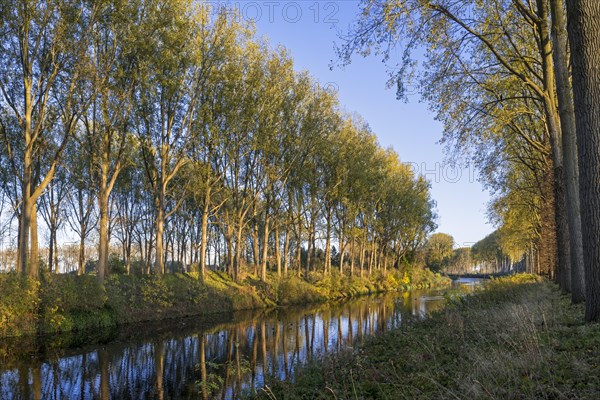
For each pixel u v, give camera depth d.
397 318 23.78
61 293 20.56
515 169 30.41
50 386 12.05
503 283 24.23
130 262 43.31
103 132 25.94
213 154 33.28
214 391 11.36
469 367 6.54
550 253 33.25
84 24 22.36
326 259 50.72
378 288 56.84
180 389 11.77
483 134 18.67
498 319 10.05
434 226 75.31
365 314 28.64
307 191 45.50
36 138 22.95
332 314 29.05
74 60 21.95
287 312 30.53
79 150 34.31
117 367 14.20
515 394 5.27
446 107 16.31
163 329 22.23
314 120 36.41
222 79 29.62
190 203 46.09
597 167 8.54
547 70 15.88
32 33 21.95
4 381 12.47
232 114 30.42
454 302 18.75
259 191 37.03
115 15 22.78
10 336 18.06
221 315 28.52
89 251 55.94
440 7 12.94
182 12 26.06
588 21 8.57
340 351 11.60
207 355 16.08
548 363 6.18
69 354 15.92
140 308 25.20
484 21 14.70
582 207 8.73
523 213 39.09
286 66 33.19
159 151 30.30
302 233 52.59
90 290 22.08
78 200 40.31
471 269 132.62
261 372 13.23
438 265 90.88
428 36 13.34
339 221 52.03
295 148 36.84
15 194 35.34
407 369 7.71
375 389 6.85
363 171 45.69
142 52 24.95
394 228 62.97
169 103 29.34
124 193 44.62
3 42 21.28
